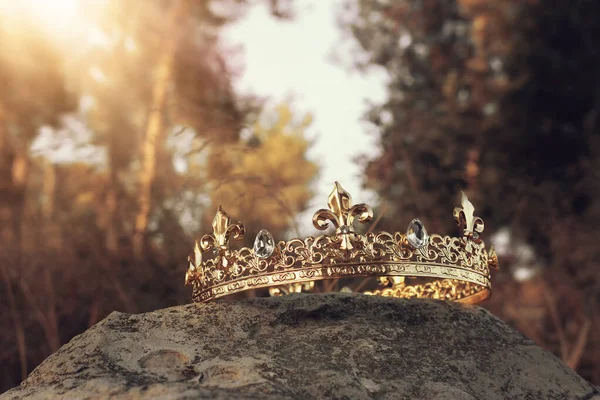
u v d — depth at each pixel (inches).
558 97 69.1
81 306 32.1
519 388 13.9
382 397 12.5
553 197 53.4
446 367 13.8
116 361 12.9
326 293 15.7
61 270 32.9
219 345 13.6
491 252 19.6
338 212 16.5
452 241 17.5
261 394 11.1
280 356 13.3
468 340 14.9
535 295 45.1
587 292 43.5
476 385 13.5
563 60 69.9
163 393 10.8
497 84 69.8
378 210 39.1
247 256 16.6
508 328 15.9
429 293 22.4
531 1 72.1
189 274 18.0
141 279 31.8
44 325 30.0
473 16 74.7
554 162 67.1
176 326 14.2
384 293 23.0
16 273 31.0
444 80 73.7
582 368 41.3
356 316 15.1
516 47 71.6
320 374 12.6
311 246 16.5
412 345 14.3
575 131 68.1
